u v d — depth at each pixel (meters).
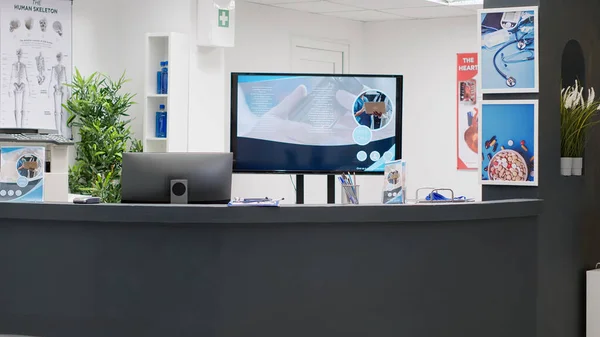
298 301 4.02
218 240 4.00
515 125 4.73
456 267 4.25
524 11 4.70
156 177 4.21
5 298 4.21
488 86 4.80
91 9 7.03
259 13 8.15
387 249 4.10
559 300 4.91
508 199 4.65
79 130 6.88
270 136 5.70
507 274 4.46
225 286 4.01
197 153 4.29
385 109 5.73
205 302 4.02
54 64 6.80
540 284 4.69
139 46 7.16
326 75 5.70
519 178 4.72
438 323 4.20
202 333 4.02
